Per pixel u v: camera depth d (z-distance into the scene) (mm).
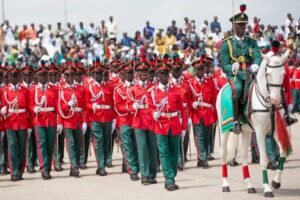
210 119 25594
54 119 24172
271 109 18844
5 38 48562
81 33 49906
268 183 19375
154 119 20375
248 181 19703
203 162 25281
